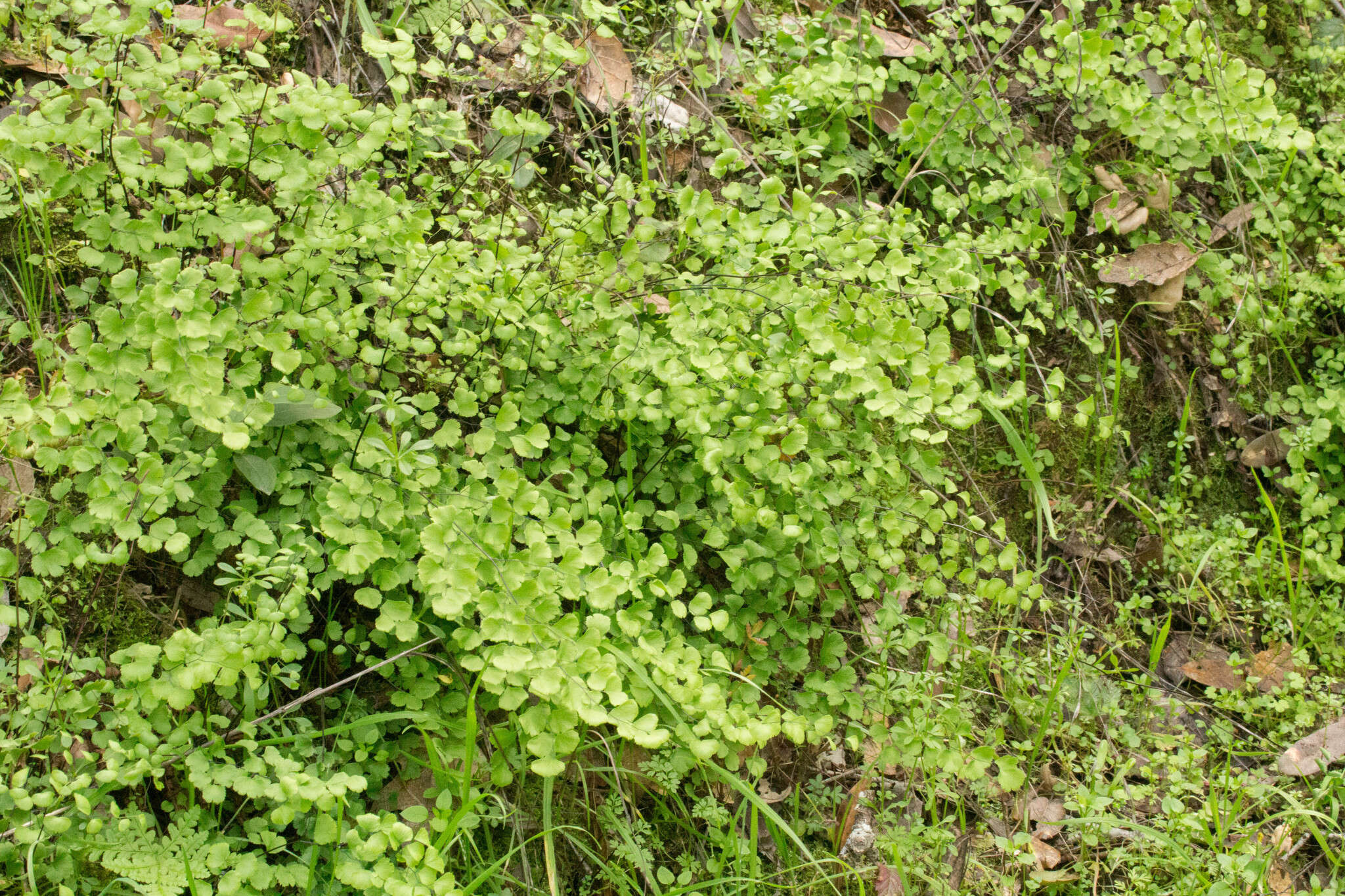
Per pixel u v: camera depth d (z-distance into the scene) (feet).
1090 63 10.65
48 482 7.39
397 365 7.70
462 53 9.38
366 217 7.27
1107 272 10.93
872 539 8.27
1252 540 11.31
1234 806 8.86
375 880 6.10
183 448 6.97
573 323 8.04
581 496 7.96
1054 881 8.55
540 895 7.49
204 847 6.38
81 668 6.47
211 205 7.01
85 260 6.70
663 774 7.75
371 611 7.70
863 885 7.96
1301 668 10.29
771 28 10.64
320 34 9.48
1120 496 10.79
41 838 6.05
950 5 11.64
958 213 10.24
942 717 8.21
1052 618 10.23
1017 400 8.82
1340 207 11.84
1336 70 13.02
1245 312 11.46
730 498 7.65
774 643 8.42
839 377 8.34
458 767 7.43
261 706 7.07
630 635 7.21
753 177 10.40
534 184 9.88
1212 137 11.21
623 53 10.41
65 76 8.10
